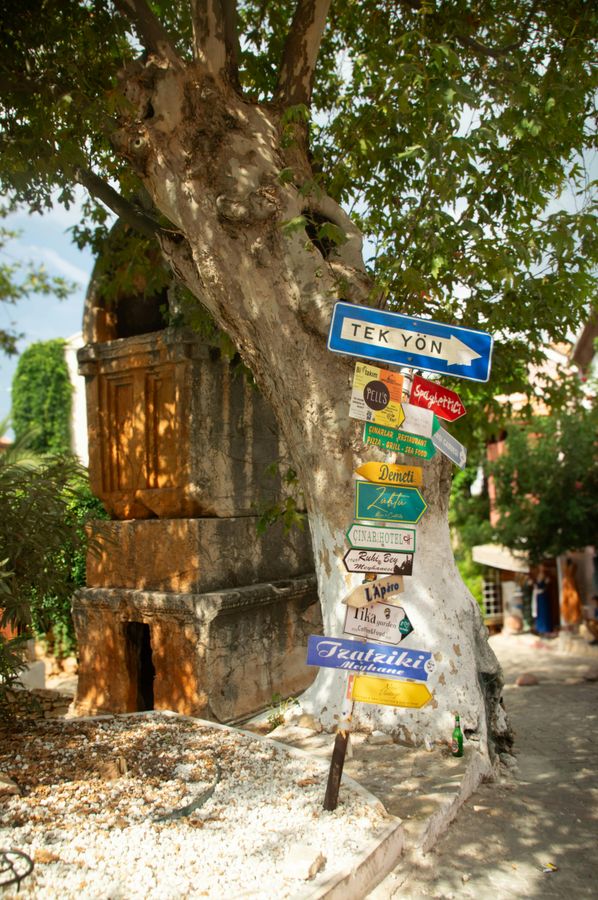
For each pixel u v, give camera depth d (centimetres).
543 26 666
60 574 579
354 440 541
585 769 541
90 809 380
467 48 668
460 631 544
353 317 436
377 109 610
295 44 611
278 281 545
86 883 309
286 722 563
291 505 643
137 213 649
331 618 550
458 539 1833
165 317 741
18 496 557
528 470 1470
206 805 400
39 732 521
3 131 651
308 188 516
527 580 1675
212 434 710
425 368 434
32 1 627
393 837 376
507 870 383
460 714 514
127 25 654
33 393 2566
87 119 600
